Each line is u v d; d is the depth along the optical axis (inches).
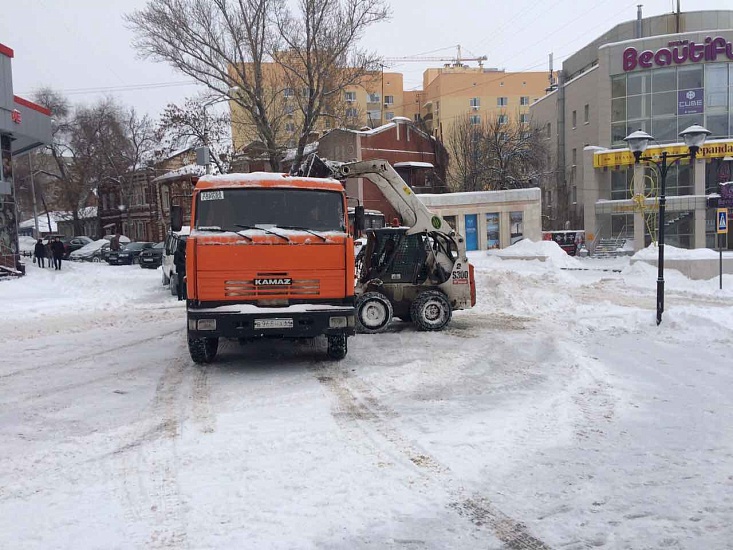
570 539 152.3
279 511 167.0
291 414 257.9
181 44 1284.4
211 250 320.2
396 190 478.6
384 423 243.4
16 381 331.0
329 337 361.4
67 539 152.9
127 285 971.9
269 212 337.4
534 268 1023.0
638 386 299.3
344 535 154.2
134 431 239.0
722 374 322.0
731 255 913.5
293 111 1408.7
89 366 370.6
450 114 3142.2
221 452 212.8
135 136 2156.7
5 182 976.9
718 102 1590.8
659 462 201.3
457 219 1334.9
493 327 492.7
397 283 483.5
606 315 534.3
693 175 1567.4
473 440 221.6
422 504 171.3
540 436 226.8
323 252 329.4
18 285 851.4
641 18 1828.2
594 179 1702.8
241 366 356.5
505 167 1878.7
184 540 151.9
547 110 2322.8
